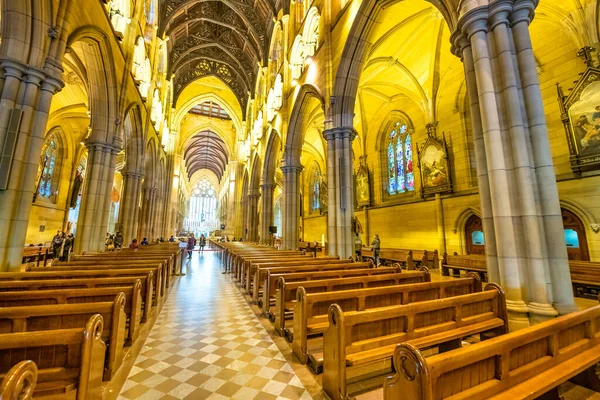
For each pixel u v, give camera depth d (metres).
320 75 11.69
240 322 5.35
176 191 30.69
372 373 3.28
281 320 4.68
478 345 1.91
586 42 8.10
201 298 7.31
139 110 13.77
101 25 8.53
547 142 4.05
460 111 12.39
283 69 17.38
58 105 14.05
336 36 10.66
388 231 16.45
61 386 2.07
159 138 20.42
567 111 8.59
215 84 30.45
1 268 5.17
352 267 7.09
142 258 8.18
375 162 17.72
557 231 3.86
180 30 23.19
